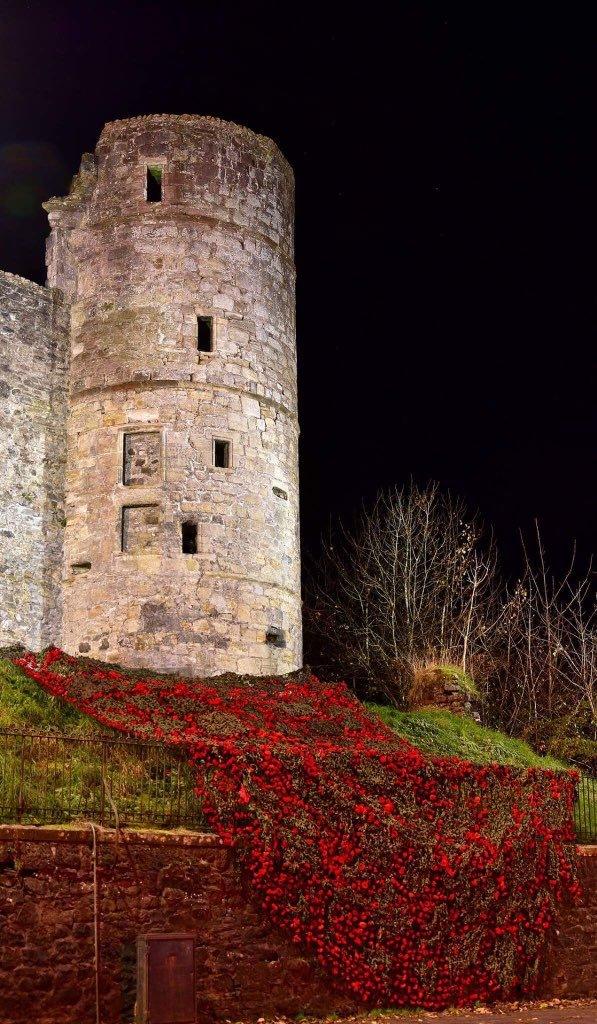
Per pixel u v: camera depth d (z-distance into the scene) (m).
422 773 17.97
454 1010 16.55
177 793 15.40
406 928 16.52
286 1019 14.85
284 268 28.39
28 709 17.66
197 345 26.11
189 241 26.66
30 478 25.50
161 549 24.67
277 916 15.30
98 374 26.11
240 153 27.84
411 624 34.97
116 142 27.41
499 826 18.39
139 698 18.56
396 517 38.16
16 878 13.28
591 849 19.78
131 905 14.12
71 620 25.08
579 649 34.97
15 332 26.02
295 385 28.36
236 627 24.84
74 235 27.50
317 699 20.91
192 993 13.73
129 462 25.48
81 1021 13.29
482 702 29.69
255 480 26.03
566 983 18.42
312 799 16.36
